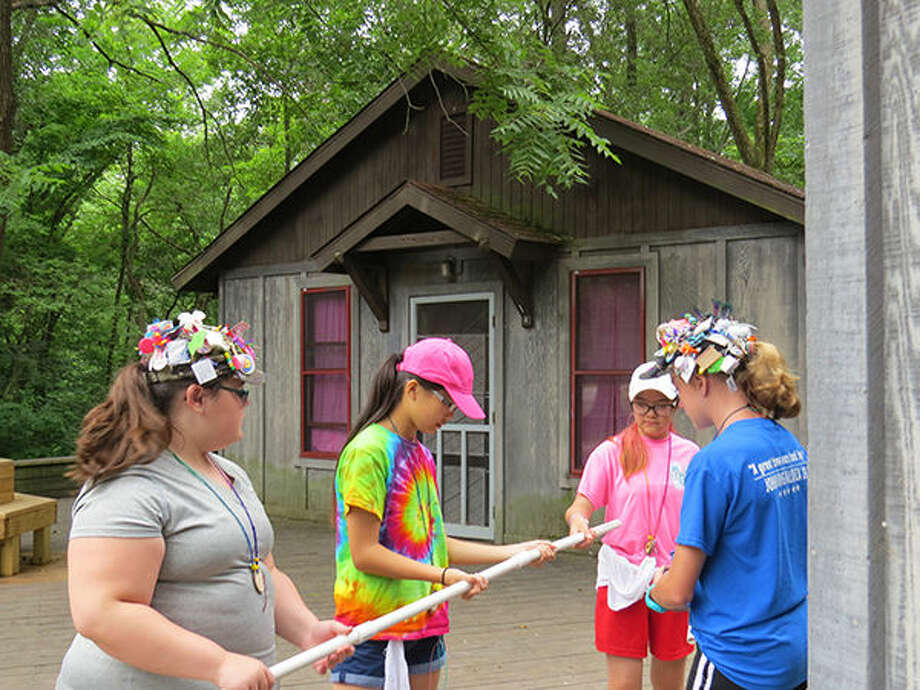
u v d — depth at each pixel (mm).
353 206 9336
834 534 1139
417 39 7543
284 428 9781
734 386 2141
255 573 1791
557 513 7750
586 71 7727
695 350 2174
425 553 2475
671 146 6941
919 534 1033
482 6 7324
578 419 7703
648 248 7363
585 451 7660
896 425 1067
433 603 2109
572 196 7801
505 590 6332
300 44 8695
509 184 8211
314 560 7422
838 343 1135
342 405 9352
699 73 15305
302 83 9695
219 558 1690
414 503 2449
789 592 2020
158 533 1611
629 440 3129
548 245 7781
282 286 9859
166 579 1657
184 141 15633
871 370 1088
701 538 2023
